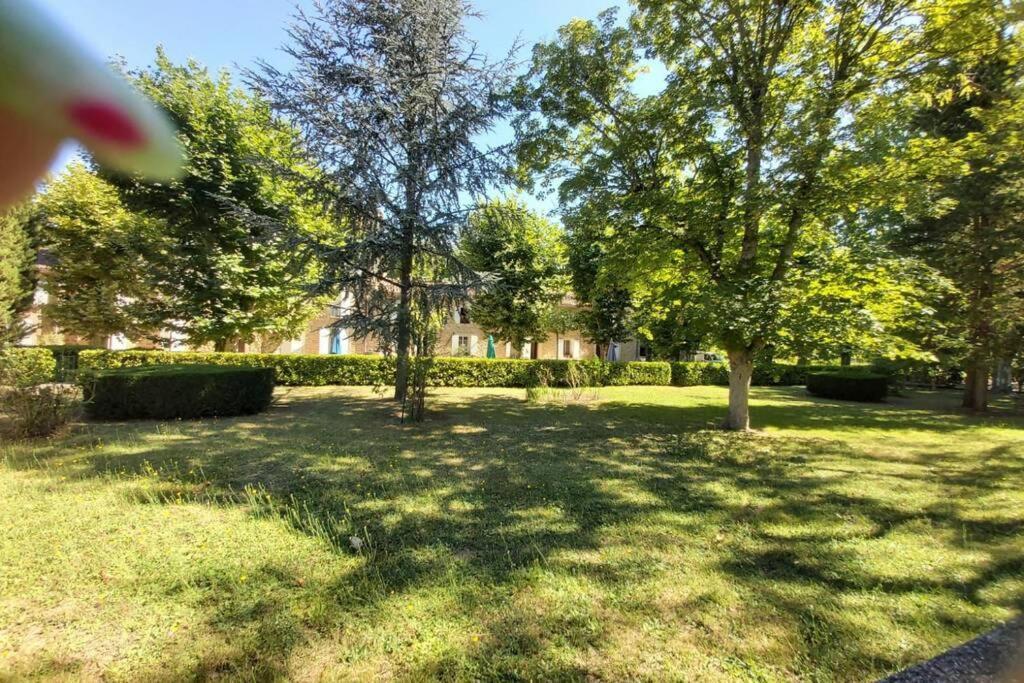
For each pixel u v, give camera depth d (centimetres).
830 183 691
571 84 912
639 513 433
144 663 221
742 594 292
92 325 1573
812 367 2088
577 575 313
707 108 773
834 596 291
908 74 755
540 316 1972
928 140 735
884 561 340
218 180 1393
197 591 282
